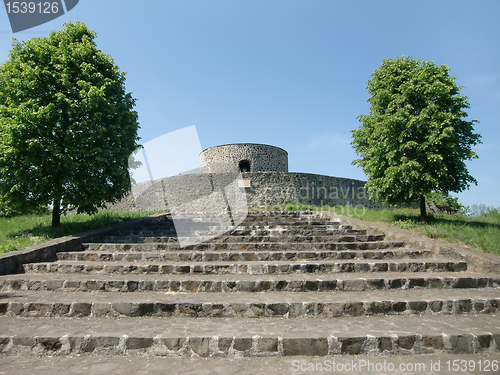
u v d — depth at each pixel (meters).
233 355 3.01
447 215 11.15
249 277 4.89
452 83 8.23
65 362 2.92
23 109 6.90
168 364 2.86
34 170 7.18
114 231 7.86
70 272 5.32
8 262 5.23
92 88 7.43
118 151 8.15
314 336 3.08
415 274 5.09
